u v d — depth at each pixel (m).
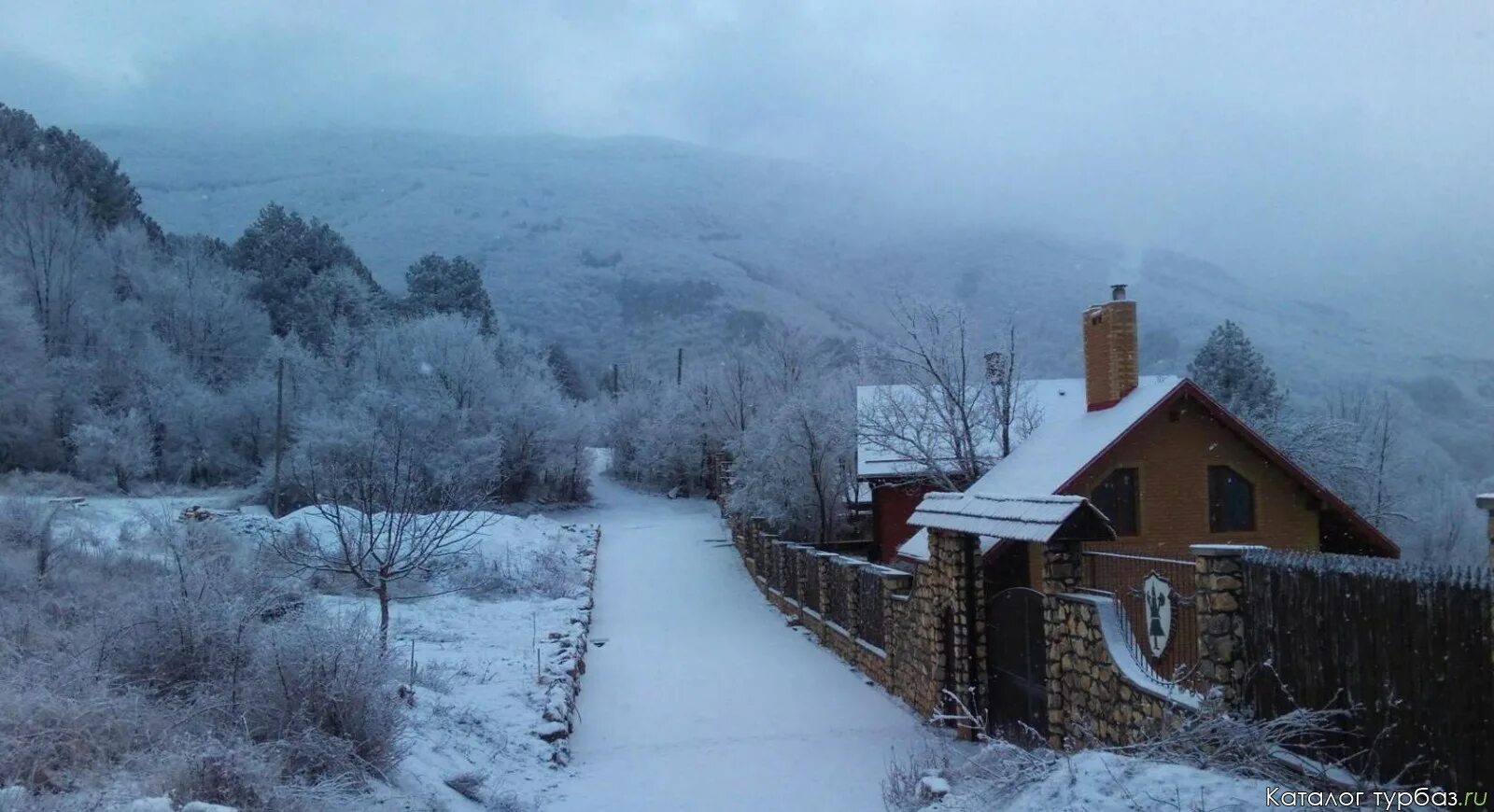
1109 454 17.38
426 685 11.97
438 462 40.34
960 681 12.29
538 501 49.75
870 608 16.75
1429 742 5.63
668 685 15.58
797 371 43.41
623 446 62.78
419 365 46.59
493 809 8.38
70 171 59.09
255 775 6.30
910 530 28.39
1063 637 10.08
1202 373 38.66
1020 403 26.47
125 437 42.78
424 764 8.66
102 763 6.30
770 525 31.58
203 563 10.23
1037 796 6.81
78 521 20.95
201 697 7.63
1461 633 5.46
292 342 52.84
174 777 6.08
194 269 56.75
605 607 24.77
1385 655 5.95
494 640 16.59
